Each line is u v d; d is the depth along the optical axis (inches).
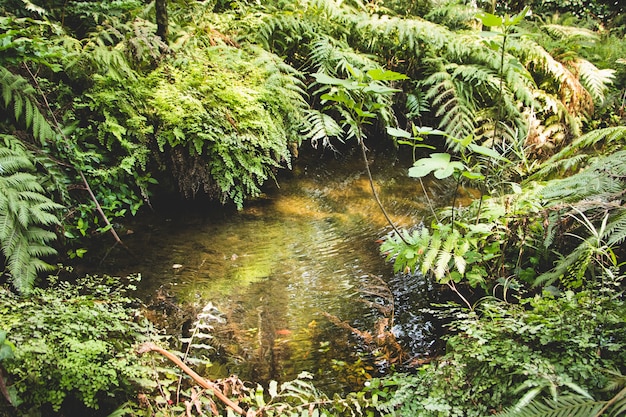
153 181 134.3
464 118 184.5
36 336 61.4
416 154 189.5
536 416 54.4
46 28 142.5
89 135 127.5
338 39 199.8
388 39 202.7
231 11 189.2
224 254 119.7
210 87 140.1
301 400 72.7
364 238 130.6
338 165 177.6
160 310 96.3
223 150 132.7
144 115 135.8
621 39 250.2
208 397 69.1
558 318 68.2
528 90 186.1
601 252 81.4
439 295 106.3
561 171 135.3
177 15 176.9
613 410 52.8
